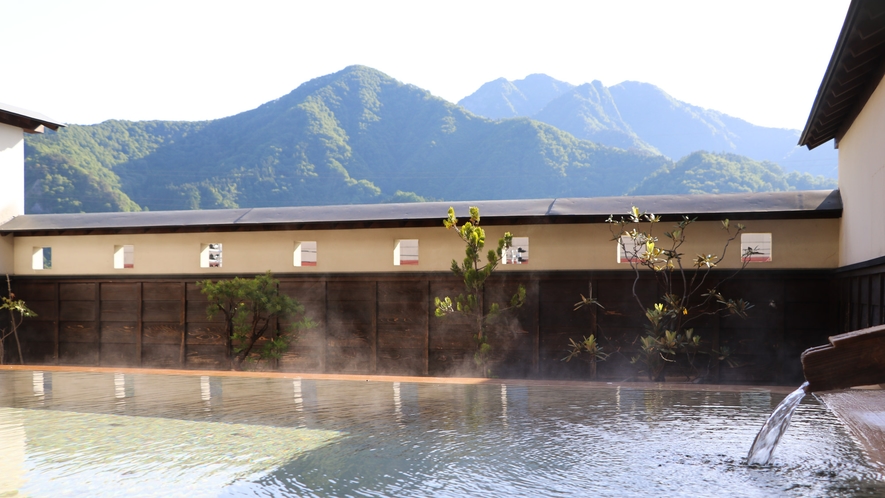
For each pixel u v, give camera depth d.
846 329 8.99
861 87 7.50
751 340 9.95
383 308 11.34
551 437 4.52
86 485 3.44
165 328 12.30
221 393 6.86
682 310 9.28
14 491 3.34
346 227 11.40
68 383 7.74
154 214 12.75
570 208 10.58
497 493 3.19
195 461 3.93
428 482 3.40
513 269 10.77
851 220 8.76
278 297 11.12
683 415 5.36
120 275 12.45
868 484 3.27
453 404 6.05
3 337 12.81
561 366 10.57
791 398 3.86
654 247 9.38
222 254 12.12
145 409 5.88
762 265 9.99
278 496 3.20
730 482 3.33
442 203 11.68
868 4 4.87
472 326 10.93
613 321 10.40
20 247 13.00
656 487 3.27
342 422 5.16
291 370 11.70
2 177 12.75
